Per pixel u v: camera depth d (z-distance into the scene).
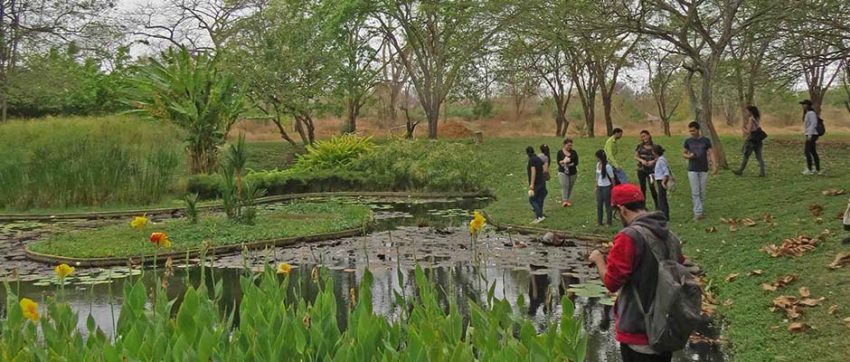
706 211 12.56
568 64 32.47
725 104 42.88
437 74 31.67
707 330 6.68
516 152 26.59
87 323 3.77
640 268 4.11
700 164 11.96
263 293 3.86
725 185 15.34
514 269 10.00
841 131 39.75
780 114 46.03
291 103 29.83
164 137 20.12
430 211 18.09
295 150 31.31
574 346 3.35
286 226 14.09
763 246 9.20
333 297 3.66
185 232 13.11
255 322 3.34
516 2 18.00
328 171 23.56
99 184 18.50
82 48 26.73
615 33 15.89
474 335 3.61
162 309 3.85
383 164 23.44
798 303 6.55
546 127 47.91
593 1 15.23
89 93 32.84
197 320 3.45
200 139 22.56
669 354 4.23
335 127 45.81
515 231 13.95
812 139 15.26
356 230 13.95
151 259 11.08
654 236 4.13
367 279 3.79
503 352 3.04
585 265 10.21
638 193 4.33
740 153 20.75
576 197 16.94
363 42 32.78
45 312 4.43
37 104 32.12
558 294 8.42
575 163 15.48
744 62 21.16
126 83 24.73
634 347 4.16
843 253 7.61
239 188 14.89
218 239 12.53
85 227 15.41
